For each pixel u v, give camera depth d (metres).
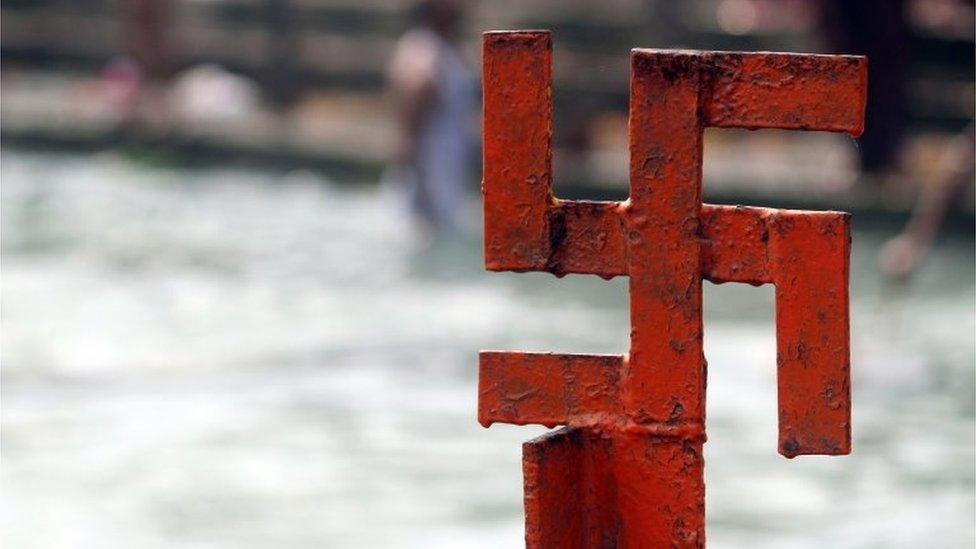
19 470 21.50
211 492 20.53
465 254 39.19
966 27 49.12
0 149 54.41
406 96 40.91
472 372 27.31
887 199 41.38
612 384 9.10
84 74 63.16
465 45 56.91
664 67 8.81
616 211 8.98
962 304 32.41
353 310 32.53
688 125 8.81
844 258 8.69
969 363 27.20
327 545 18.47
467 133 41.59
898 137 43.53
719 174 44.12
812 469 21.48
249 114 56.19
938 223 30.39
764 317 31.53
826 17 43.56
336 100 58.88
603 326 31.09
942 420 23.95
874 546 18.19
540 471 8.90
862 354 27.61
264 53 58.62
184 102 56.16
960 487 20.55
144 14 56.78
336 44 59.12
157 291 34.28
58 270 36.44
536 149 9.02
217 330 30.55
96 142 53.72
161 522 19.33
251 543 18.55
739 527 19.08
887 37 43.09
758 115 8.77
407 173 41.41
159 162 52.53
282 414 24.52
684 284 8.90
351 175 49.72
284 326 30.91
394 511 19.81
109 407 24.78
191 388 26.03
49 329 30.36
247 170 51.38
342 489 20.66
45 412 24.47
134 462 21.86
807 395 8.77
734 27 53.72
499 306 32.97
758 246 8.81
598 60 54.84
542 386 9.20
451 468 21.75
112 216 43.84
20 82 62.41
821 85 8.68
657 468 9.06
